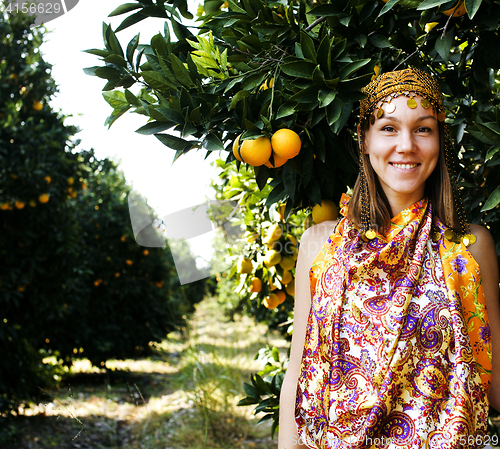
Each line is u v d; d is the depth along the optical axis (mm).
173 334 10617
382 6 1291
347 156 1396
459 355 964
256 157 1157
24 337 4867
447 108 1659
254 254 2229
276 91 1222
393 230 1074
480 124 1137
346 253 1104
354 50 1379
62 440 4230
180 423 4688
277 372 2027
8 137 4340
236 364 5492
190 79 1247
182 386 5273
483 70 1375
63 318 5379
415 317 999
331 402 1028
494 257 1076
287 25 1294
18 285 4512
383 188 1135
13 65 4453
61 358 6504
